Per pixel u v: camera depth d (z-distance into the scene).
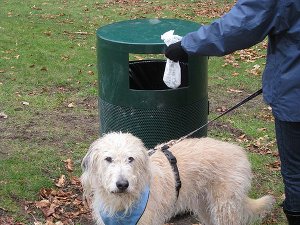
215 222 2.05
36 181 2.59
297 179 1.79
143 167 1.76
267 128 3.36
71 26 6.32
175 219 2.35
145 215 1.83
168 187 1.91
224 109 3.70
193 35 1.76
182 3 7.94
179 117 2.26
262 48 5.38
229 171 2.02
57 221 2.28
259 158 2.90
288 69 1.62
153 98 2.22
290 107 1.65
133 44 2.14
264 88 1.74
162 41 2.17
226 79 4.40
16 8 7.29
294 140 1.73
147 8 7.56
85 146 3.05
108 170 1.69
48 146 3.03
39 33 5.88
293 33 1.59
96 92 4.03
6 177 2.62
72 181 2.61
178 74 2.10
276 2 1.57
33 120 3.43
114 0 8.15
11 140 3.10
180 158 1.99
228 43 1.66
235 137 3.23
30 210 2.36
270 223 2.33
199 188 2.02
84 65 4.73
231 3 7.88
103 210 1.84
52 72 4.49
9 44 5.36
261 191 2.58
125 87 2.23
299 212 1.83
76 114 3.57
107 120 2.35
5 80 4.24
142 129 2.27
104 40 2.23
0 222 2.25
